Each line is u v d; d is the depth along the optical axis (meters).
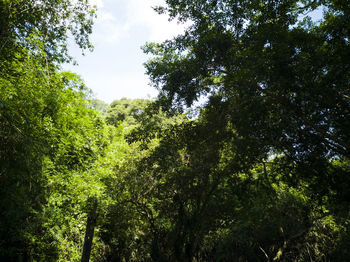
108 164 10.55
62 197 8.32
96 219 9.32
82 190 8.66
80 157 10.17
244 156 5.58
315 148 5.28
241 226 10.16
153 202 9.27
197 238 7.89
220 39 5.88
